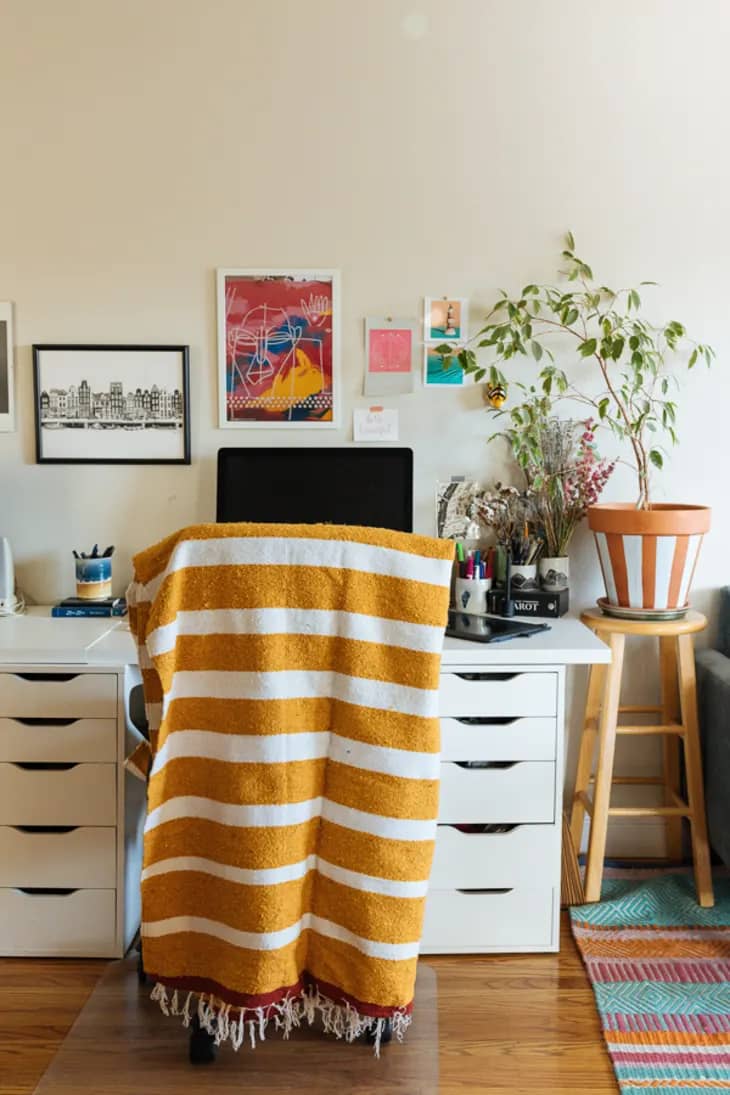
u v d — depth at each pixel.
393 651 1.37
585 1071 1.55
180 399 2.31
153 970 1.47
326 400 2.31
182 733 1.42
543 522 2.29
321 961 1.44
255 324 2.29
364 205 2.28
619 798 2.40
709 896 2.10
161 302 2.29
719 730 2.07
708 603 2.37
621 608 2.12
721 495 2.34
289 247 2.28
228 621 1.36
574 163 2.27
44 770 1.87
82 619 2.16
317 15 2.24
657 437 2.33
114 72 2.25
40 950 1.89
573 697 2.39
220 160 2.27
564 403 2.32
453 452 2.33
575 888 2.10
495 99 2.26
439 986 1.79
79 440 2.32
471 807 1.88
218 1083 1.51
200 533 1.35
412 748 1.37
